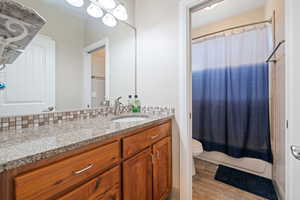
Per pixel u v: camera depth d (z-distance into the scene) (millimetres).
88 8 1388
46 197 563
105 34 1548
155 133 1248
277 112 1498
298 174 753
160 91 1597
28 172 520
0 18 543
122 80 1699
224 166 2166
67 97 1237
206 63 2279
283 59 1225
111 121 1215
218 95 2180
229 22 2244
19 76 952
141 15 1748
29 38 700
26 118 953
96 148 763
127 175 958
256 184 1708
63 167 618
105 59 1549
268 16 1834
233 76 2053
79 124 1075
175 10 1497
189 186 1440
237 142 2020
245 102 1970
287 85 804
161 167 1325
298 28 744
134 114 1578
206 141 2297
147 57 1692
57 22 1170
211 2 1368
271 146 1776
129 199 972
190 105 1483
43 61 1084
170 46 1528
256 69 1883
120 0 1616
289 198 799
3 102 881
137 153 1053
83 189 691
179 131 1479
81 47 1349
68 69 1248
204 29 2498
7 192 477
